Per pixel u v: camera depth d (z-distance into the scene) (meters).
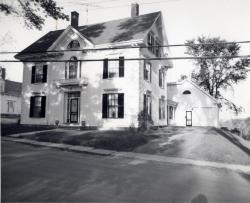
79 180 7.78
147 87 22.44
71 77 23.55
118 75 21.34
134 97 20.50
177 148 14.98
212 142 16.08
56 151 13.66
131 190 6.98
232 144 16.27
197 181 8.41
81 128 21.53
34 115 24.97
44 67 24.80
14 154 11.97
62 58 24.03
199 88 32.62
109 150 14.51
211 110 32.03
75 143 15.95
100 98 21.86
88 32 25.69
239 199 6.68
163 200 6.27
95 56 22.44
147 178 8.45
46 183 7.32
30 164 9.81
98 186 7.22
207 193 7.06
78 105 23.44
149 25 22.69
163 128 24.41
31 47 26.61
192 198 6.55
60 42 24.19
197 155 13.47
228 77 44.31
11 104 41.66
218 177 9.28
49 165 9.77
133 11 26.47
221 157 13.06
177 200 6.33
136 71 20.64
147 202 6.07
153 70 24.39
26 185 7.05
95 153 13.48
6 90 41.19
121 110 20.89
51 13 20.45
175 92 33.91
